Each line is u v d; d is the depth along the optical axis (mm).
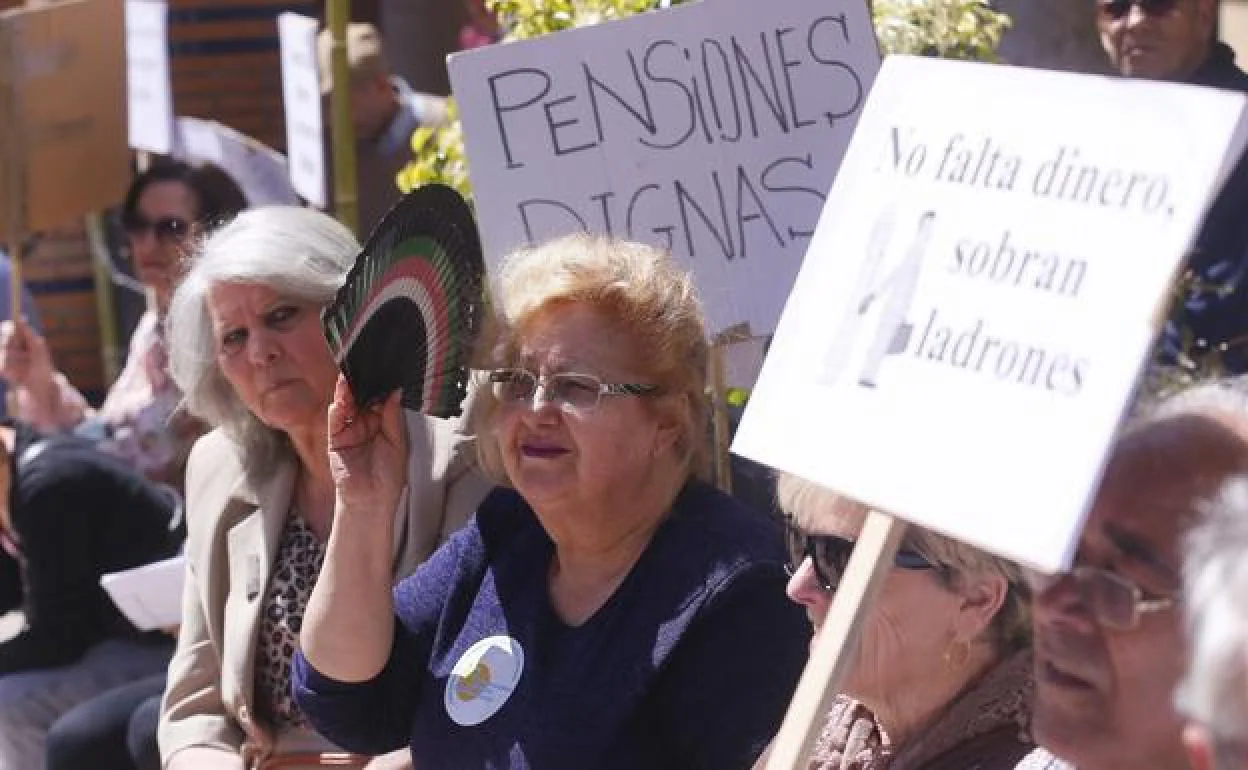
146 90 10156
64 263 14688
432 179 6914
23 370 9188
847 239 3562
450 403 4934
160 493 8078
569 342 4637
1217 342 6348
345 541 4977
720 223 5645
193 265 6203
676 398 4699
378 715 5090
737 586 4602
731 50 5602
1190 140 3125
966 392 3277
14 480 7898
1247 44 9602
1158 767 3215
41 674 7840
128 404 9469
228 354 5887
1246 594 2396
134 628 7945
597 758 4586
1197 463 3199
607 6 6523
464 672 4812
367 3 13562
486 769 4703
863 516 4113
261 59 14336
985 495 3193
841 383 3473
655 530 4750
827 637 3434
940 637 4098
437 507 5789
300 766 5934
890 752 4246
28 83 8820
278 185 10109
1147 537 3189
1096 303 3154
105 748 7195
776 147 5602
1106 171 3213
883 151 3557
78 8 8945
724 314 5652
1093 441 3084
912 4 6504
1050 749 3299
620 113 5660
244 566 6059
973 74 3457
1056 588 3268
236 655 5984
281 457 6113
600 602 4746
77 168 9047
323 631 4992
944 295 3369
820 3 5547
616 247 4754
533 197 5711
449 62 5703
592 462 4629
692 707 4578
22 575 8188
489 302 4840
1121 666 3215
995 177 3363
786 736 3416
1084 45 9430
